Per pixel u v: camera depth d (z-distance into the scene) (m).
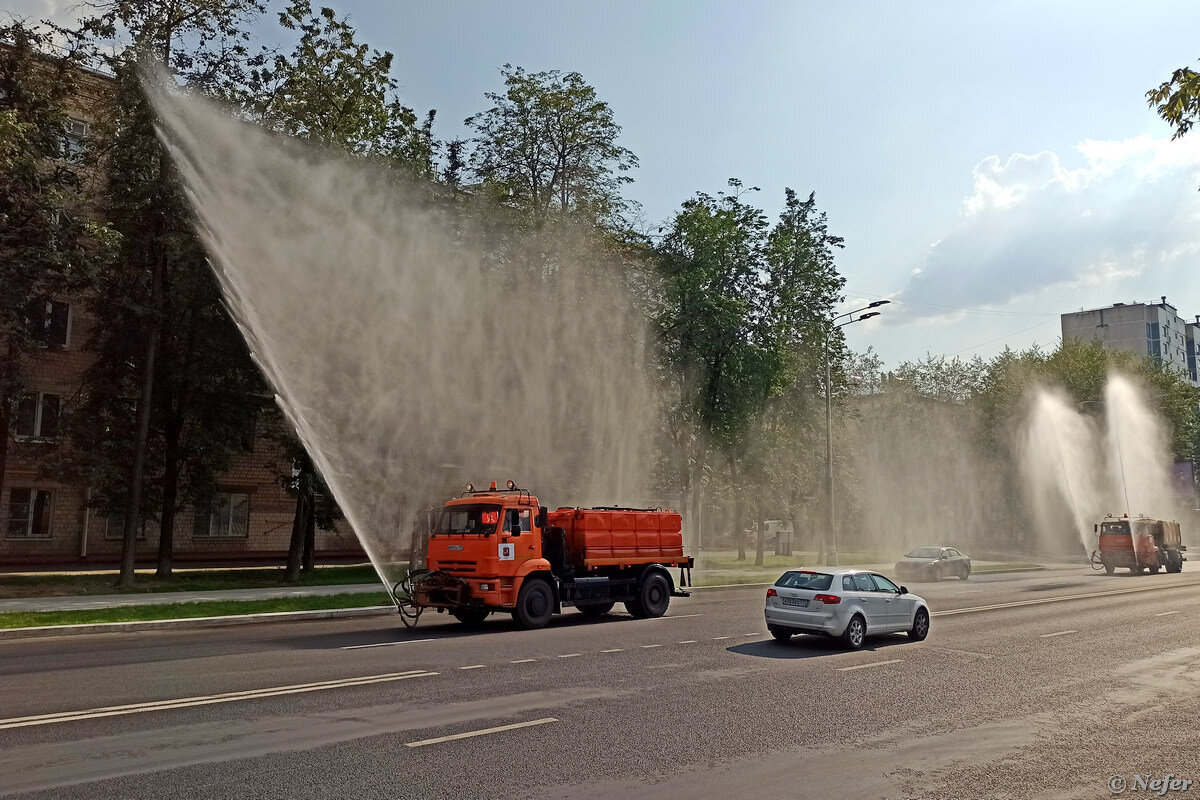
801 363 39.75
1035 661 12.64
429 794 6.07
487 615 19.41
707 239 35.84
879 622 14.34
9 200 21.47
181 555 35.22
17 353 23.28
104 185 25.50
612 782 6.43
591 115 32.06
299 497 27.83
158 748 7.18
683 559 20.09
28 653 13.04
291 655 12.68
